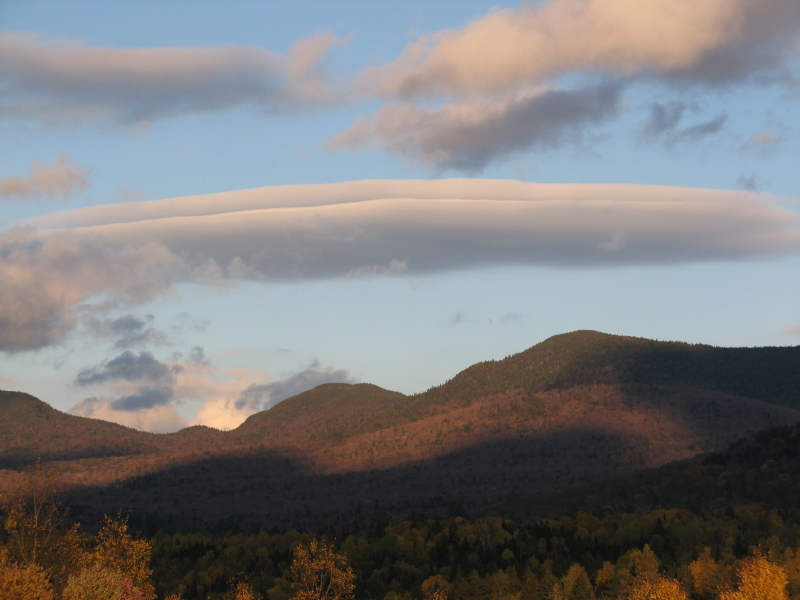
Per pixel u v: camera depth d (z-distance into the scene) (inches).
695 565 4340.6
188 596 4936.0
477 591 4613.7
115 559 2630.4
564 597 4399.6
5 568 2294.5
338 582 3848.4
